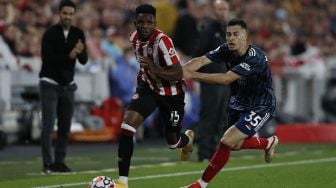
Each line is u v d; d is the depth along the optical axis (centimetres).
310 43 6625
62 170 2922
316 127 4691
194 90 4803
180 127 2434
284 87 5544
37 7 4747
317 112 5769
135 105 2303
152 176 2784
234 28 2298
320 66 5859
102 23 5203
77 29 2981
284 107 5519
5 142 3922
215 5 3275
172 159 3488
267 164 3216
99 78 4619
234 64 2364
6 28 4419
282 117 5353
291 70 5594
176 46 4425
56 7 5053
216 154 2261
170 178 2730
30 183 2577
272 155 2545
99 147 4131
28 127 4147
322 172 2920
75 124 4294
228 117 2419
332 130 4681
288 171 2947
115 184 2183
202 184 2266
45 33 2934
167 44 2281
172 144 2500
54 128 3086
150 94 2336
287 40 6300
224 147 2261
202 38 3284
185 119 4672
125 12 5403
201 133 3331
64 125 2945
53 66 2922
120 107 4531
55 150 2936
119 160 2252
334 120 5812
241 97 2366
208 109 3309
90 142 4378
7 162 3303
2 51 4281
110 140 4456
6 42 4391
